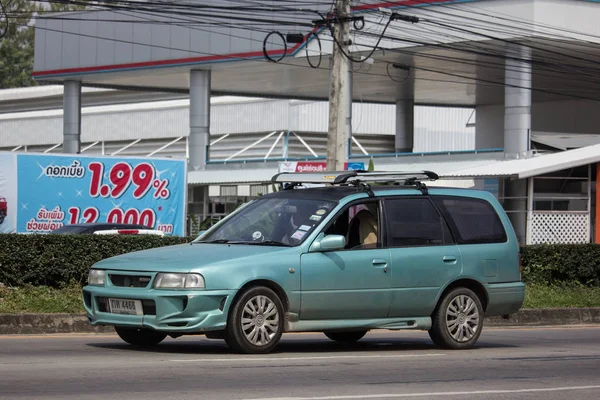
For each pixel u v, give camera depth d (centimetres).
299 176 1819
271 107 7944
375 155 5747
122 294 1505
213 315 1473
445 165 5434
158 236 2606
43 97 9200
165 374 1307
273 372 1357
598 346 1933
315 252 1581
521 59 5222
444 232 1739
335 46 3181
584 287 3023
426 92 7394
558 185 4612
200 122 6059
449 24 5150
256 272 1513
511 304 1806
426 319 1706
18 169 3859
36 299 2177
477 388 1284
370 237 1662
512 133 5322
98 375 1285
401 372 1416
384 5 5303
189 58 5941
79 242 2491
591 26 5106
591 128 7319
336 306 1595
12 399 1088
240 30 5744
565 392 1275
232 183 5672
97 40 6281
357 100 7906
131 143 8506
